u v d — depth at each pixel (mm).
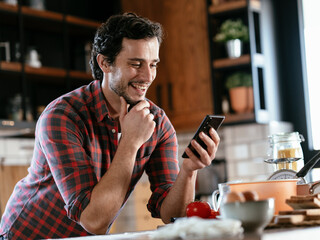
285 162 2102
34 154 2221
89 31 5199
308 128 4844
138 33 2115
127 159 2018
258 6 4797
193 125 5055
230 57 4785
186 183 2121
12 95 4801
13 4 4551
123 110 2127
